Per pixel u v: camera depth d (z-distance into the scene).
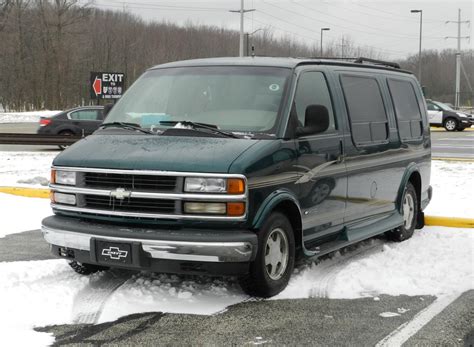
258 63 6.09
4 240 7.61
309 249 5.96
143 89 6.30
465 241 7.62
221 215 4.87
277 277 5.43
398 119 7.71
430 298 5.46
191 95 5.96
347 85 6.70
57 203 5.47
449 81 82.94
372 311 5.09
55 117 20.34
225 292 5.45
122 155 5.19
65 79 71.38
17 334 4.46
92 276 5.87
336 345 4.34
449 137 27.92
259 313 4.98
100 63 77.69
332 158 6.12
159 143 5.32
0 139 19.58
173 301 5.20
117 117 6.11
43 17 70.25
